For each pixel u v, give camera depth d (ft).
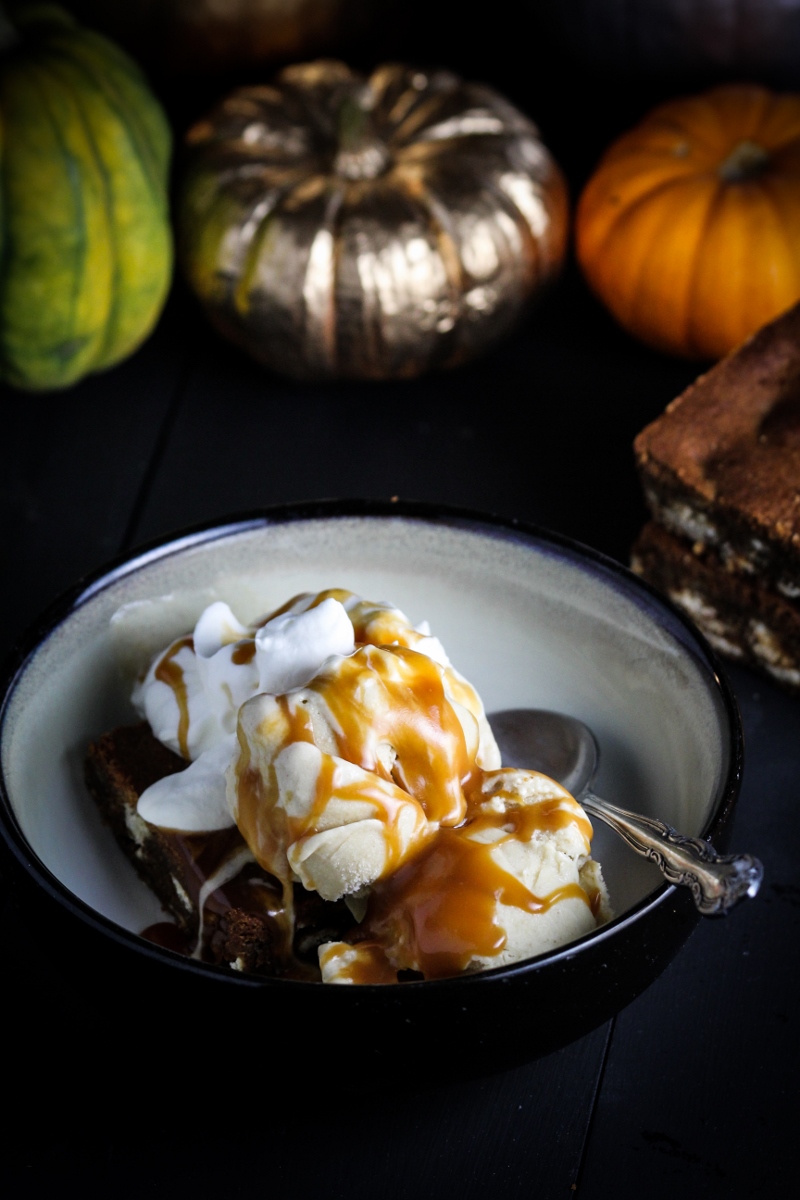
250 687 2.45
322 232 2.98
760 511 2.65
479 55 3.45
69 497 2.93
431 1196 2.35
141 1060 2.43
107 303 3.00
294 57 3.26
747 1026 2.46
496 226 3.01
